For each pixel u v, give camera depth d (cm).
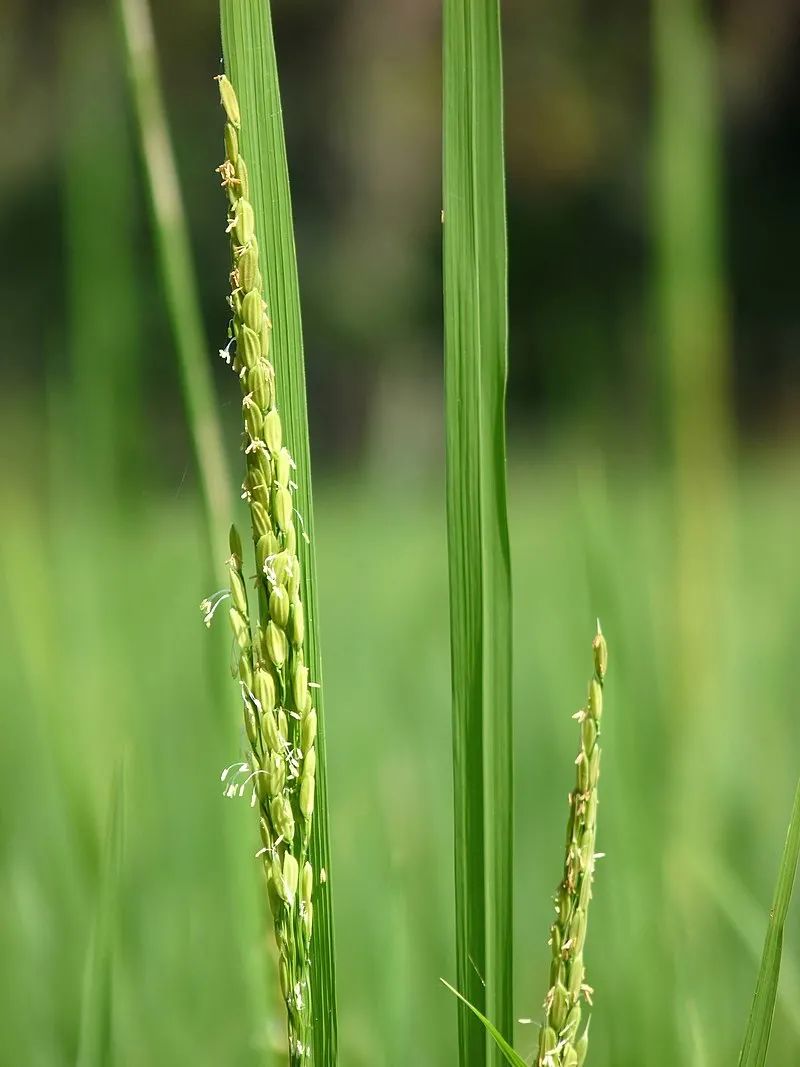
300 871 54
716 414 82
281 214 56
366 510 165
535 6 706
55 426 97
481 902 57
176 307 65
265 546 53
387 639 140
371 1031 73
